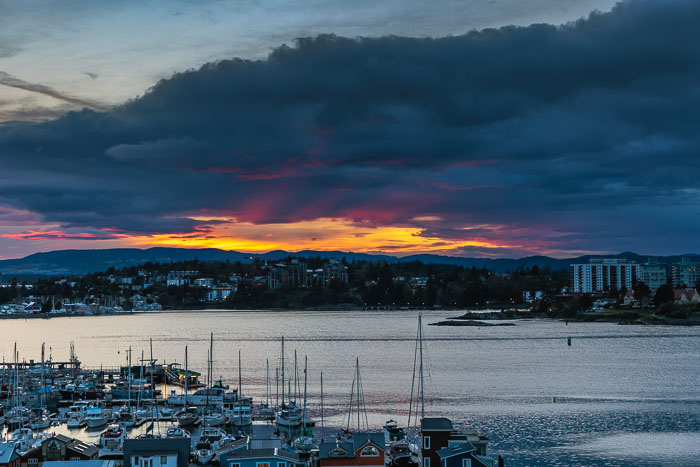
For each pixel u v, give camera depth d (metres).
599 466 119.81
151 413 160.38
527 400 181.12
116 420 161.38
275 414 161.50
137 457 102.50
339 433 144.75
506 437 139.50
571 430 145.25
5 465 109.56
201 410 168.25
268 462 102.12
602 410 166.25
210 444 125.94
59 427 156.38
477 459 99.19
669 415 159.88
